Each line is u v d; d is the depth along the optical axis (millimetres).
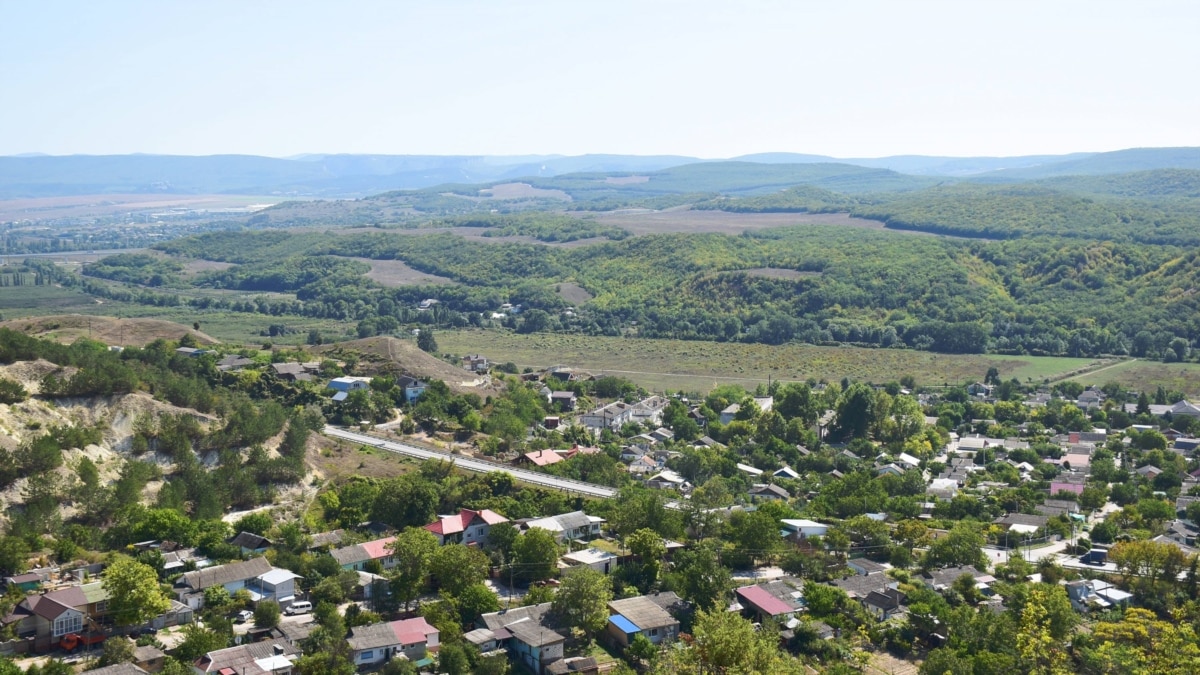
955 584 183000
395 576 167625
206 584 161875
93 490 190000
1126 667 153000
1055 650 160375
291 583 164875
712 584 171125
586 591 160000
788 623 167000
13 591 150875
